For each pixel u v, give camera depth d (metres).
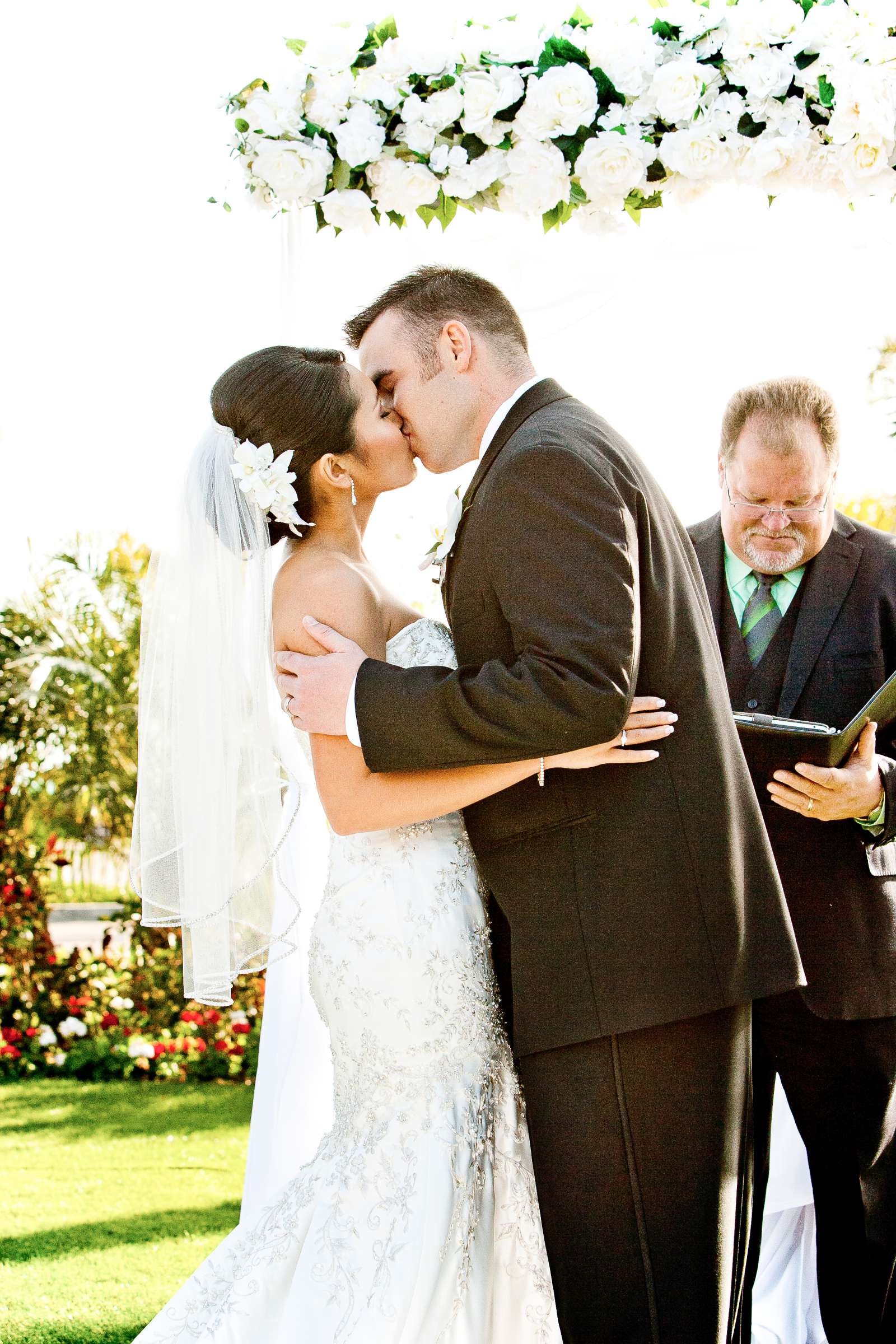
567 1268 1.99
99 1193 3.96
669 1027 1.96
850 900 2.50
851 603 2.61
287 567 2.21
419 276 2.26
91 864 6.68
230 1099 5.27
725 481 2.62
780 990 2.01
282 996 2.53
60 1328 2.91
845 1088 2.52
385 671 1.97
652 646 2.01
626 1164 1.95
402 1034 2.14
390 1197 2.08
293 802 2.50
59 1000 6.05
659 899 1.96
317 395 2.17
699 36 2.25
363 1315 2.02
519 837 2.04
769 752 2.40
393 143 2.25
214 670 2.18
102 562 6.45
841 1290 2.53
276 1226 2.16
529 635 1.84
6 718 6.29
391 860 2.19
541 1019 1.99
